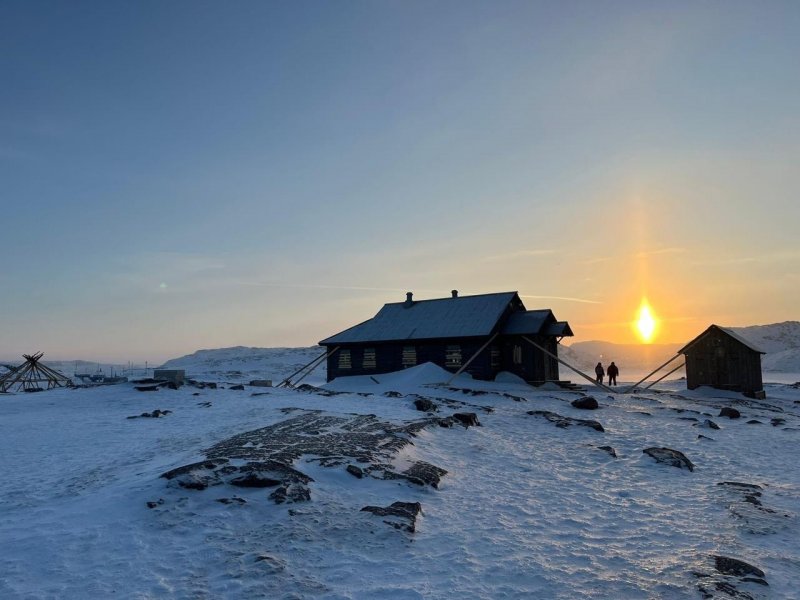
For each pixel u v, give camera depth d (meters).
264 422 20.66
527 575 9.05
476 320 38.84
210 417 23.39
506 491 13.97
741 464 17.59
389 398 28.77
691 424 24.06
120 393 31.62
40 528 10.62
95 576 8.70
